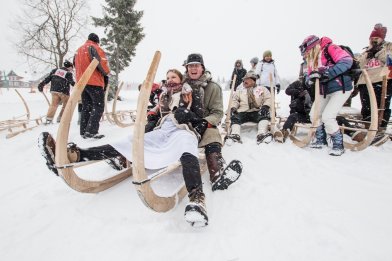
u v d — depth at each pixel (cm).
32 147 394
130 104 1260
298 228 179
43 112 930
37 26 1641
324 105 350
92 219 189
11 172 294
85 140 409
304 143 354
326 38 328
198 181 186
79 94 190
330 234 171
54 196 224
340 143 330
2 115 862
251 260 150
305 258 151
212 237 169
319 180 256
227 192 230
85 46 398
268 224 183
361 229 176
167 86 262
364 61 405
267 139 364
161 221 184
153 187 223
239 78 704
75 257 153
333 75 315
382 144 370
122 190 226
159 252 155
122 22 1656
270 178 262
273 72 560
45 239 169
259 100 417
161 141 227
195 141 218
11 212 202
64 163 187
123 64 1766
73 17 1658
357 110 454
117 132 474
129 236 167
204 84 271
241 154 333
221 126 468
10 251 159
